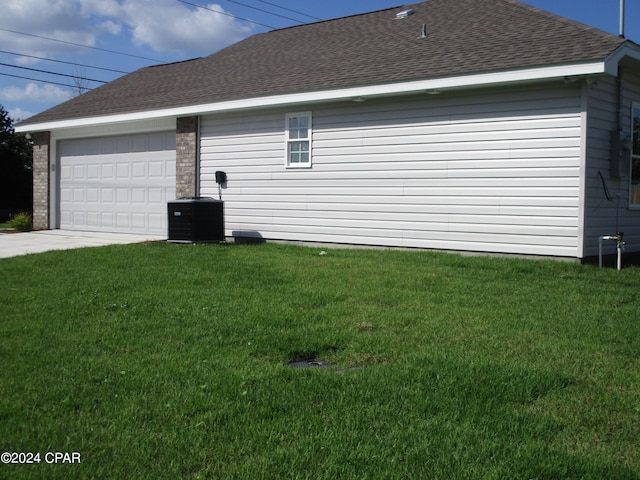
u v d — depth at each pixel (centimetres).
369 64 1189
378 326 571
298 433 334
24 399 376
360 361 474
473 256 1005
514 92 978
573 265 891
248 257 1010
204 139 1398
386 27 1441
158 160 1492
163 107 1410
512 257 984
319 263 938
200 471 291
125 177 1562
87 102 1734
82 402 373
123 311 616
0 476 285
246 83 1360
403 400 382
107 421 346
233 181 1351
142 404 371
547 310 641
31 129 1719
